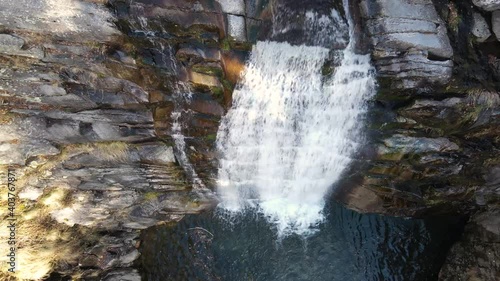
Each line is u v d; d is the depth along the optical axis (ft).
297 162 28.76
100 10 20.99
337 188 30.58
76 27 21.11
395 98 25.93
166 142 26.43
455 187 29.04
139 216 29.22
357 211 31.68
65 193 26.50
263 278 29.96
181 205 29.66
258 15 23.54
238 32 23.39
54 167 25.25
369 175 28.68
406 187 29.07
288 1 23.79
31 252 26.68
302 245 30.86
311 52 24.80
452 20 25.03
